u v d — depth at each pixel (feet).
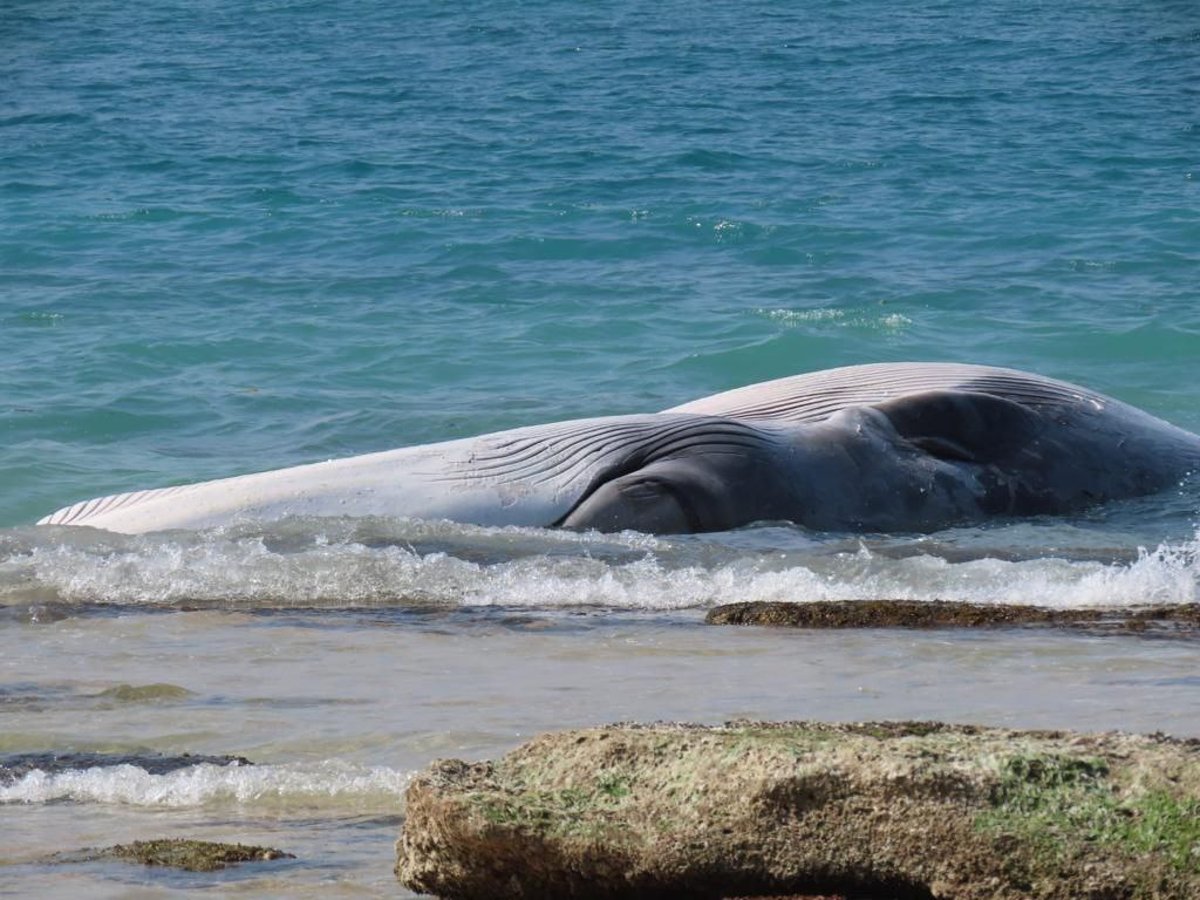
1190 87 560.61
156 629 118.52
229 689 97.45
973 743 49.32
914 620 116.88
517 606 128.67
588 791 51.21
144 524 153.28
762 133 486.38
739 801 48.98
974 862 46.47
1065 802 46.62
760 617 119.03
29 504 174.81
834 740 50.08
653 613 124.98
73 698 95.35
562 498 154.81
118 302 280.72
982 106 533.14
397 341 250.98
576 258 323.37
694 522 153.79
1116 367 236.84
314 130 506.07
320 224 358.43
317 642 112.98
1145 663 98.48
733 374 233.76
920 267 309.22
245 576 135.03
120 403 213.66
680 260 320.50
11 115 545.03
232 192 401.90
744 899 48.85
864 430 161.79
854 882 47.96
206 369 234.58
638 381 228.43
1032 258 315.58
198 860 60.29
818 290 289.53
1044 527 158.40
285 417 209.77
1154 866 44.91
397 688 96.73
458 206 378.73
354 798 71.77
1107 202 373.81
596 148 461.37
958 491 161.17
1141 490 168.45
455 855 51.26
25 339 252.42
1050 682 92.89
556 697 92.32
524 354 244.01
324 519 150.41
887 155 446.19
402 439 199.31
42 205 385.70
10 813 70.23
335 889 55.93
